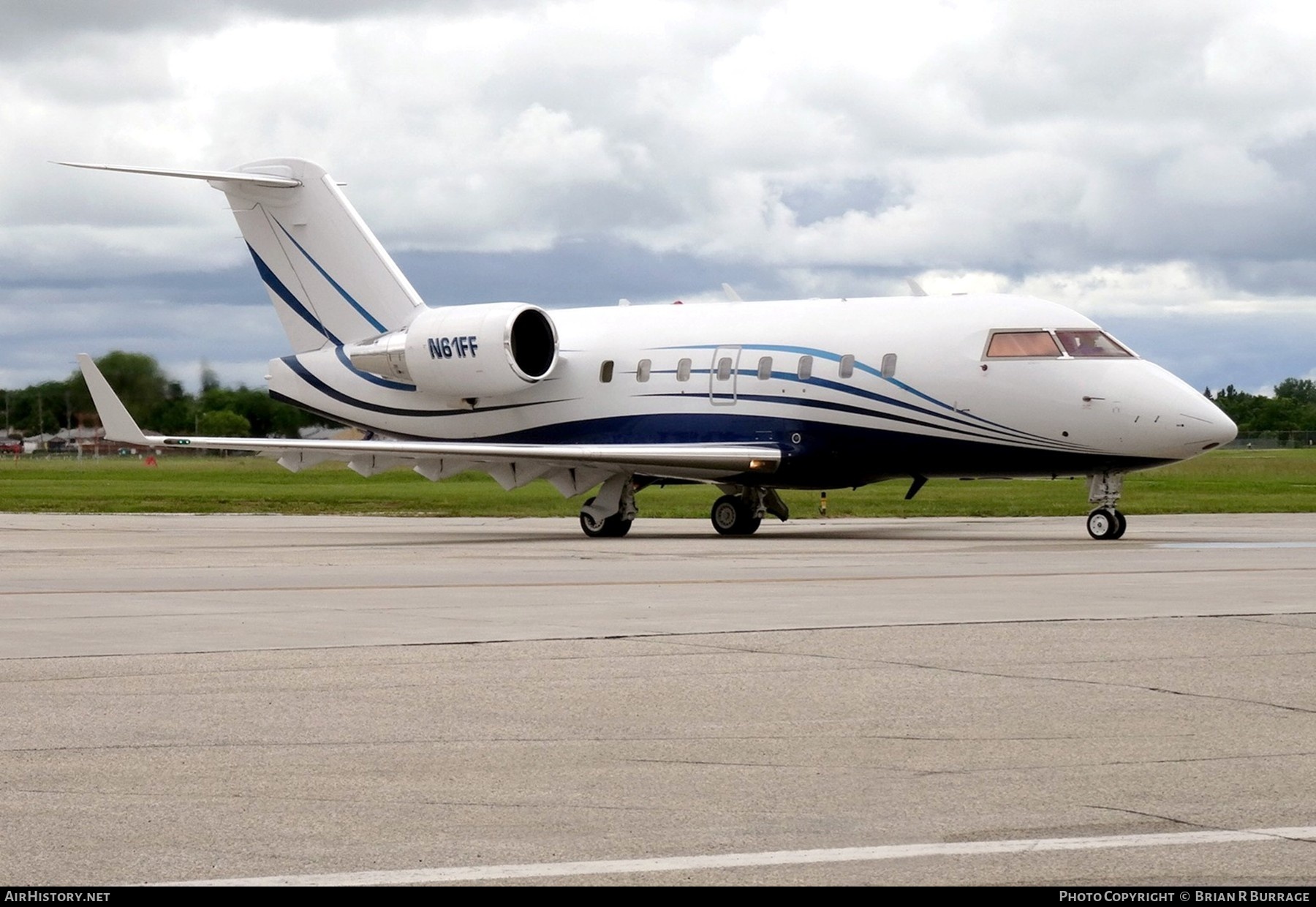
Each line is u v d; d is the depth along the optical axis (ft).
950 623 90.89
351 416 219.20
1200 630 87.61
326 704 65.26
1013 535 190.90
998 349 175.22
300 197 217.56
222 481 433.48
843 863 42.37
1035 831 45.42
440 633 87.51
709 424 192.03
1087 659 76.74
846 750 56.18
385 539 191.52
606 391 200.75
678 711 63.57
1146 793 49.83
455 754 55.72
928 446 178.81
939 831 45.44
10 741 57.88
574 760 54.70
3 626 91.66
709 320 196.85
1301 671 73.05
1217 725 60.44
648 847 43.93
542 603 104.01
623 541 185.68
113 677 72.38
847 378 182.29
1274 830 45.44
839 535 195.52
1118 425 168.45
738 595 108.88
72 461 620.49
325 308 218.79
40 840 44.65
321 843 44.29
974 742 57.36
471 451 184.03
